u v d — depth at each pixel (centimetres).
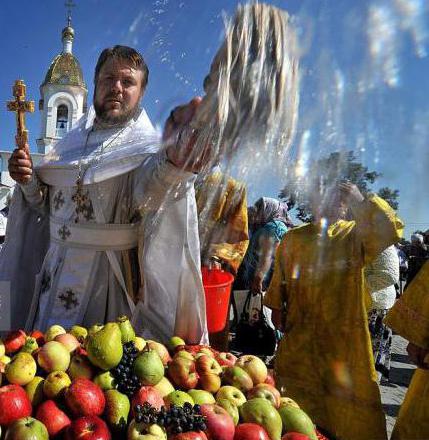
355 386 177
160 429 99
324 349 185
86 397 104
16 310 194
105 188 171
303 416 119
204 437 100
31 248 199
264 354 255
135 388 114
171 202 157
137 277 180
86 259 175
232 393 122
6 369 112
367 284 214
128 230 175
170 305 173
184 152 86
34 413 108
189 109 72
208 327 200
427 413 160
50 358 117
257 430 107
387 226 157
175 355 136
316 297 187
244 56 58
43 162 187
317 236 189
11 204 194
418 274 169
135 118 179
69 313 173
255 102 58
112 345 115
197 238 167
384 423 175
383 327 263
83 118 197
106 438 97
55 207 185
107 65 165
